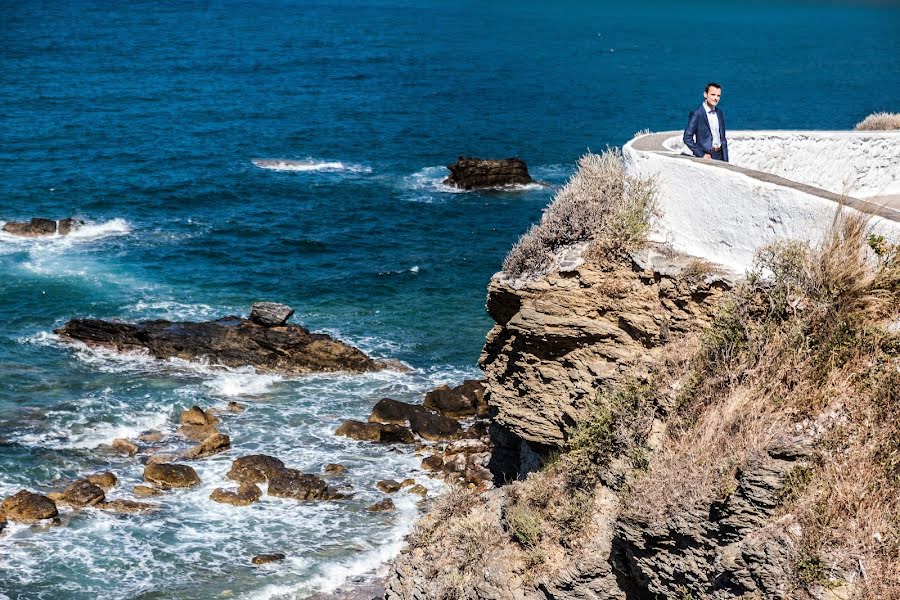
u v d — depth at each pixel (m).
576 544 12.76
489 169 65.62
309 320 40.16
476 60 151.62
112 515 24.84
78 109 88.44
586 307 15.16
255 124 87.19
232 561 23.27
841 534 9.81
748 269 13.14
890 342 10.59
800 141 17.25
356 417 31.30
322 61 141.00
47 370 33.62
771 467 10.32
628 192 15.43
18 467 26.88
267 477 26.81
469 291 44.69
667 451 12.04
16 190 58.28
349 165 72.25
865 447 10.16
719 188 13.73
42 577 22.17
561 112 100.94
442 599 14.12
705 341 12.73
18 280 42.81
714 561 10.60
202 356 34.81
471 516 15.05
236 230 53.19
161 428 29.98
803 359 11.26
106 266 45.69
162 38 160.75
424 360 36.38
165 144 75.75
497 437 20.67
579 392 15.04
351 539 24.34
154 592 21.91
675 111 103.81
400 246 51.75
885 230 11.27
